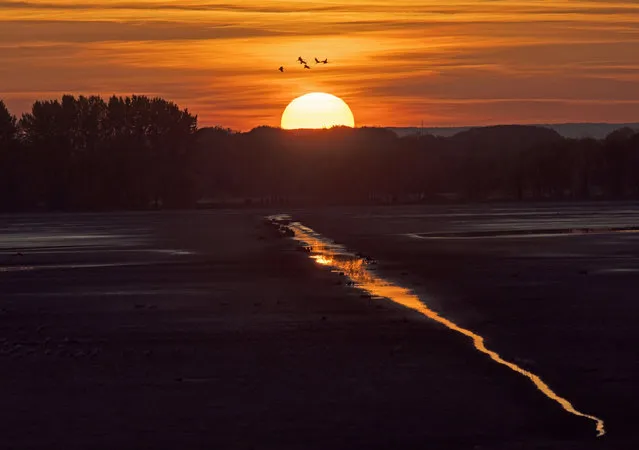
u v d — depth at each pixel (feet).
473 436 117.80
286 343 174.50
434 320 197.47
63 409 131.54
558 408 128.36
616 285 253.44
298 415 127.34
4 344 177.47
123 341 179.42
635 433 118.01
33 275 299.99
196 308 219.61
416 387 140.26
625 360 155.74
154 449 114.93
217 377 148.56
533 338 175.52
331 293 242.78
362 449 114.11
